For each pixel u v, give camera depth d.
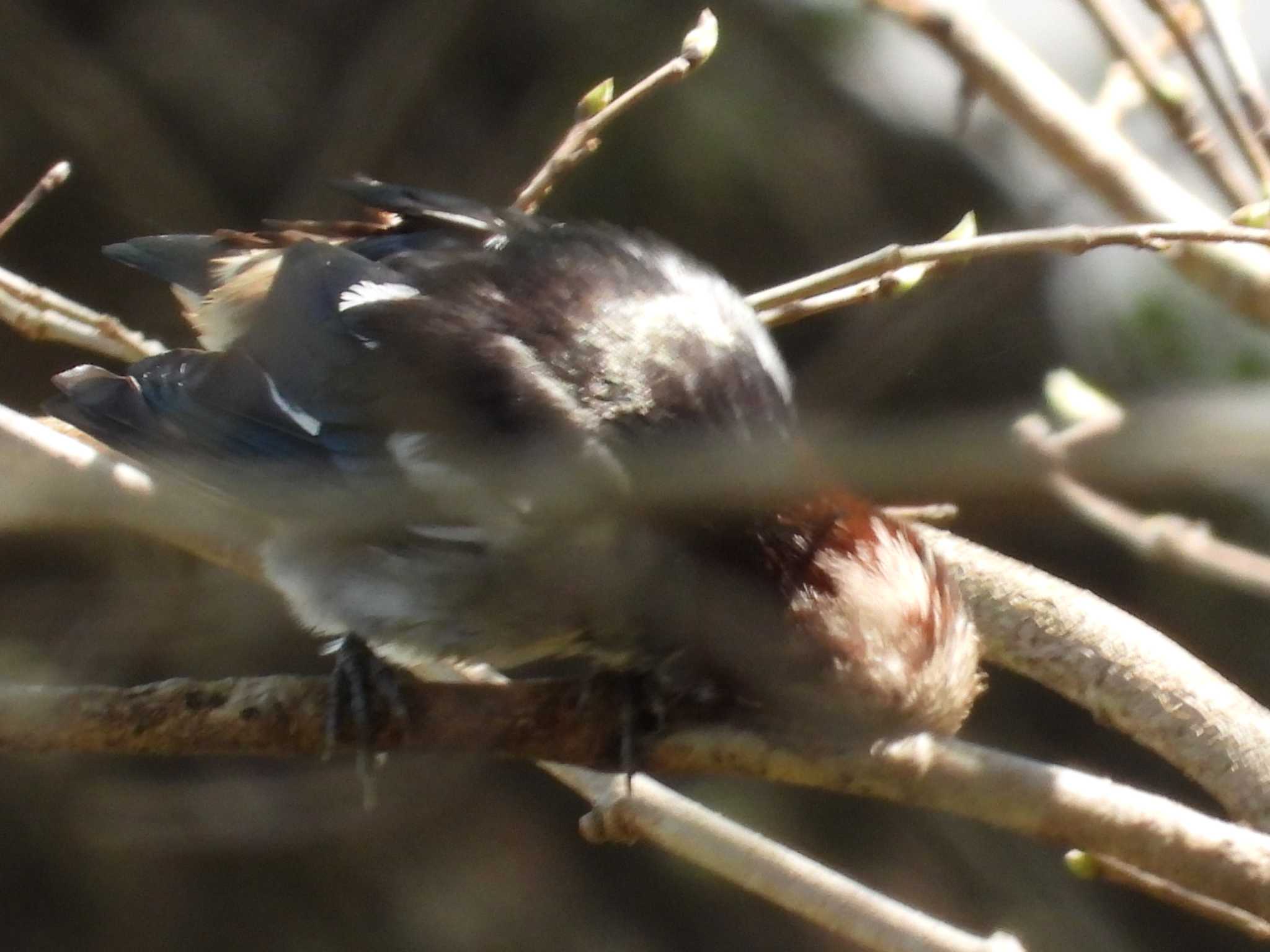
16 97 3.18
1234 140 2.59
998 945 2.53
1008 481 2.49
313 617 2.56
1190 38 2.60
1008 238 2.55
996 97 2.59
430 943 3.11
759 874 2.54
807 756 2.52
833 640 2.53
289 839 3.11
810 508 2.54
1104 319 3.14
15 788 3.04
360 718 2.53
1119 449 2.48
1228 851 2.51
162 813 3.09
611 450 2.54
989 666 3.08
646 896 3.21
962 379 3.12
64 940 3.01
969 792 2.51
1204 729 2.56
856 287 2.58
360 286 2.57
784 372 2.56
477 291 2.57
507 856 3.18
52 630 2.92
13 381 3.10
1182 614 3.21
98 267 3.20
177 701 2.52
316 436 2.56
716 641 2.53
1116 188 2.59
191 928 3.05
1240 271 2.59
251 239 2.61
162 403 2.57
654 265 2.57
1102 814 2.51
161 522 2.57
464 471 2.55
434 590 2.55
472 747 2.53
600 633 2.54
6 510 2.56
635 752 2.53
